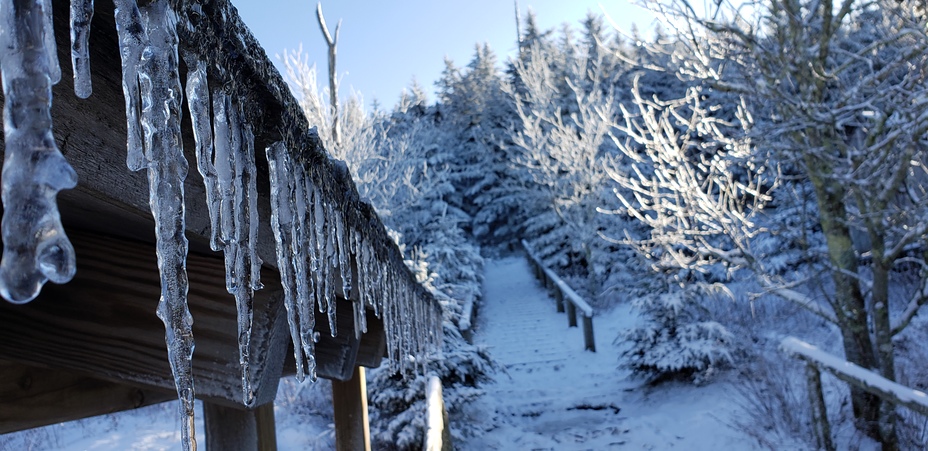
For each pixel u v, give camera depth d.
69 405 1.14
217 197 0.66
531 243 19.23
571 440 6.26
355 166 10.09
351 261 1.66
